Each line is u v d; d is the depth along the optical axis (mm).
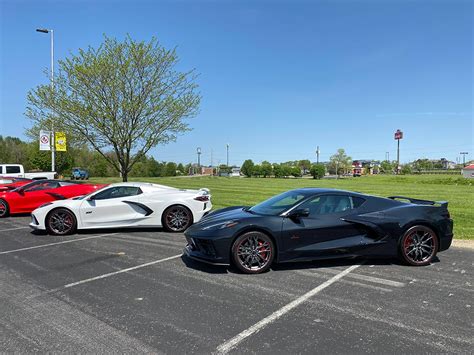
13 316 4062
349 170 87062
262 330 3684
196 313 4117
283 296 4641
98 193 9461
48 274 5664
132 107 14172
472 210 13906
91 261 6449
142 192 9648
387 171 113500
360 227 5918
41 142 15938
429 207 6215
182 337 3543
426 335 3551
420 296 4609
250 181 44531
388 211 6055
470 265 6062
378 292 4766
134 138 14883
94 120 14172
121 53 14320
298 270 5762
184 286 5043
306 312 4129
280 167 70312
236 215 6043
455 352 3229
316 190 6305
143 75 14547
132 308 4273
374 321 3879
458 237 8625
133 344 3408
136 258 6652
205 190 10211
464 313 4078
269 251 5648
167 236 8875
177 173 90562
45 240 8469
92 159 61781
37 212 9102
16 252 7227
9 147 62375
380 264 6090
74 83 14047
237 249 5547
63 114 14281
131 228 9977
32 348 3340
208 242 5605
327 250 5781
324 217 5875
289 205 6012
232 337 3541
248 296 4645
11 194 13125
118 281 5289
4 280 5363
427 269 5816
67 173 45219
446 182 38969
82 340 3490
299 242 5719
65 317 4027
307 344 3389
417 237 6023
